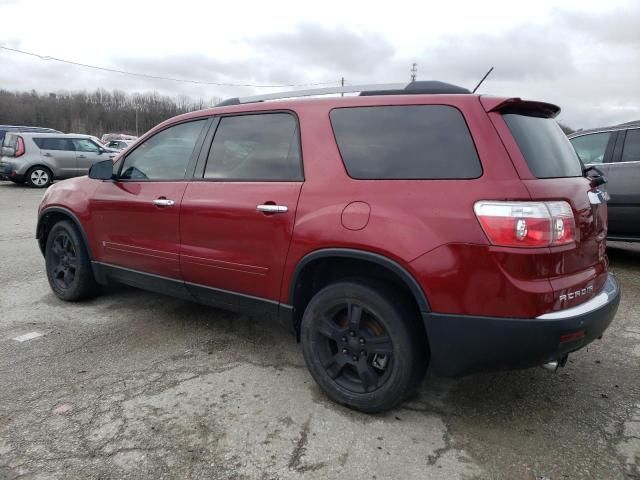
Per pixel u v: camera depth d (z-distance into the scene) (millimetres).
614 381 3211
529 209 2305
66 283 4602
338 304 2799
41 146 15359
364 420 2740
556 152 2787
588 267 2676
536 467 2369
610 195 6031
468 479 2285
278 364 3408
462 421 2746
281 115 3186
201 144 3574
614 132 6148
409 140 2664
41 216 4688
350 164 2793
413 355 2602
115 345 3684
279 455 2438
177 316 4285
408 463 2389
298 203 2895
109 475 2281
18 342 3719
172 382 3133
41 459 2383
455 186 2453
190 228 3461
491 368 2479
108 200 4062
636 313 4453
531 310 2303
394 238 2512
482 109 2541
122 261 4039
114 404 2865
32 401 2889
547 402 2953
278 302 3062
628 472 2334
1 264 6047
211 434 2594
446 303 2418
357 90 3027
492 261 2326
